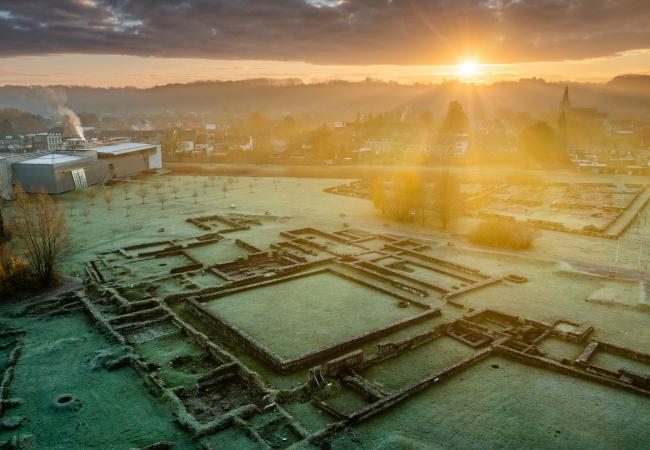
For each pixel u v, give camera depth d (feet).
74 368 146.20
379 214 365.20
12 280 200.95
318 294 209.46
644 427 119.85
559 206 394.73
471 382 140.46
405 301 201.77
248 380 138.72
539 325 176.65
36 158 447.42
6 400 127.44
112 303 193.67
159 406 127.34
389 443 111.24
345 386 138.62
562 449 111.86
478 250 272.51
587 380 141.18
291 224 334.44
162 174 550.77
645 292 207.92
